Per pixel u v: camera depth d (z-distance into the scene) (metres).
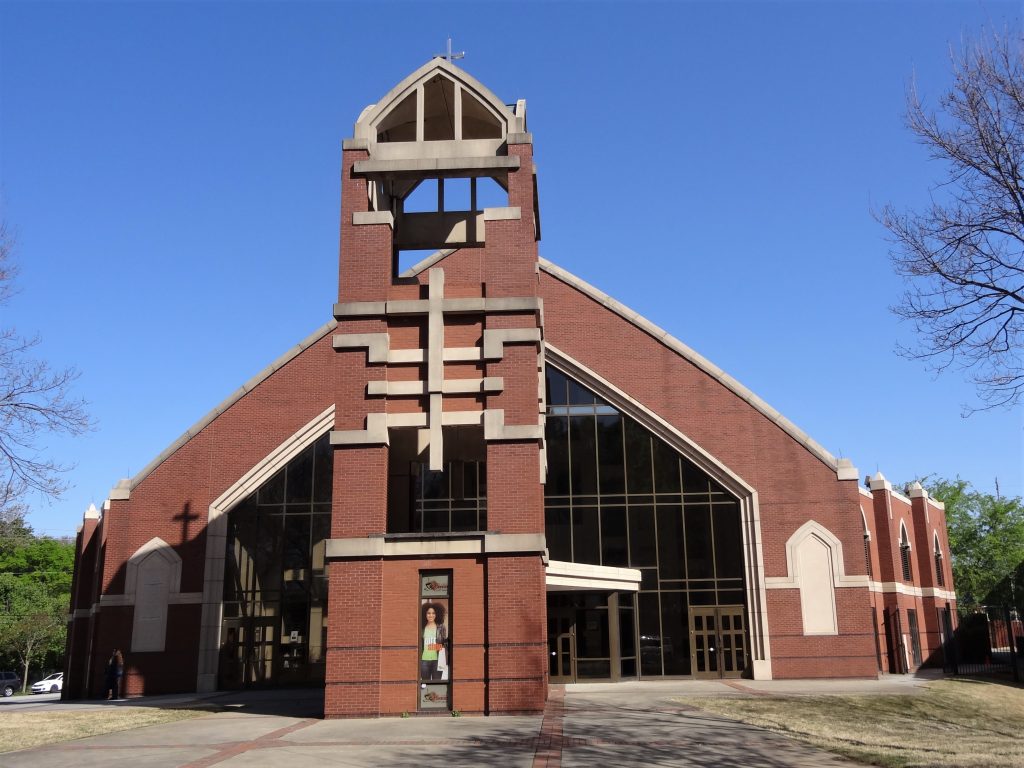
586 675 33.91
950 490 89.81
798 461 36.34
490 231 25.47
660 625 35.56
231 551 36.31
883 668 39.34
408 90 26.67
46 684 64.38
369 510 23.59
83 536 40.94
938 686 31.39
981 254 18.30
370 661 22.61
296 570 36.06
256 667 35.25
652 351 37.88
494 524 23.39
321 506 36.59
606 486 36.94
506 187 26.58
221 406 37.41
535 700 22.19
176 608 35.53
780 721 21.39
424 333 24.97
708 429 36.97
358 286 25.19
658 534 36.41
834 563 35.38
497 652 22.47
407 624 22.88
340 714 22.36
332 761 16.03
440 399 24.19
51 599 71.38
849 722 21.89
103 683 34.97
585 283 38.62
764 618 35.09
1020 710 28.61
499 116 26.42
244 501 36.78
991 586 85.38
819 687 30.78
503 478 23.66
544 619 24.33
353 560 23.25
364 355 24.77
